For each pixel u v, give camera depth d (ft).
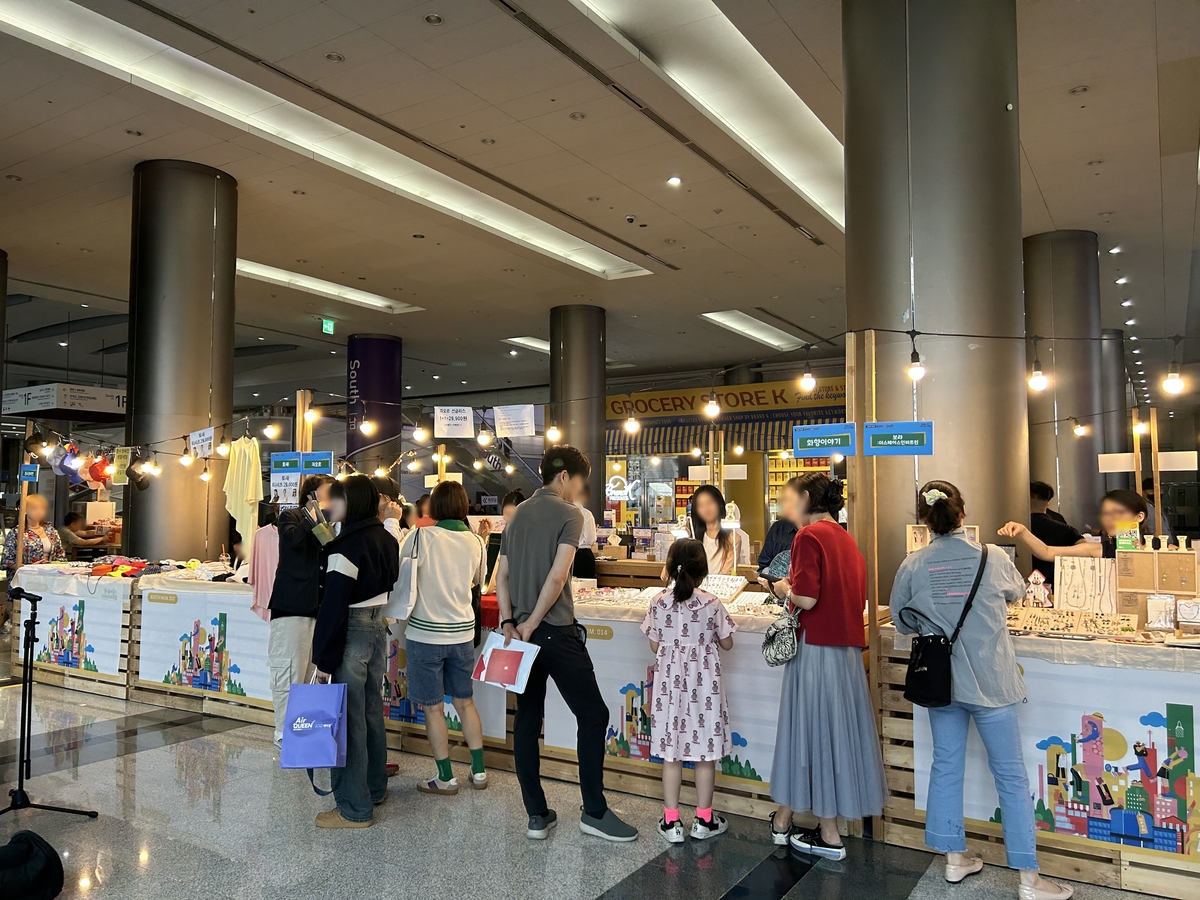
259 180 29.30
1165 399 57.11
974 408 14.93
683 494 38.86
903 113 15.97
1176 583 12.50
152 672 19.75
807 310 48.88
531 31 20.47
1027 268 34.94
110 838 11.89
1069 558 12.53
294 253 38.01
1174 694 10.20
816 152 29.37
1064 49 20.68
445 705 15.58
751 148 27.61
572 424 47.29
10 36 20.02
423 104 24.18
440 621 13.56
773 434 56.24
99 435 69.56
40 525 26.63
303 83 22.98
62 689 21.33
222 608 18.63
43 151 26.71
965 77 15.81
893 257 15.74
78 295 43.98
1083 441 33.47
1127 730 10.41
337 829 12.25
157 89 23.03
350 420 55.26
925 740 11.62
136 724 17.90
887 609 13.35
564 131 26.02
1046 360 34.04
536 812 11.93
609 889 10.37
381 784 13.30
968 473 14.80
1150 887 10.21
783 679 12.09
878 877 10.73
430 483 25.55
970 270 15.31
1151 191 29.73
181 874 10.77
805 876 10.75
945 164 15.61
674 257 38.75
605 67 22.21
